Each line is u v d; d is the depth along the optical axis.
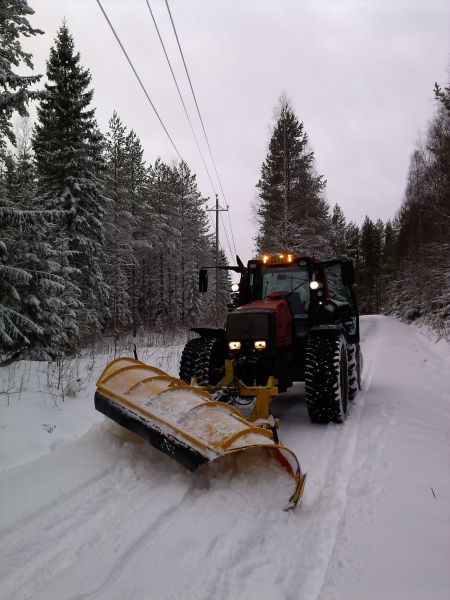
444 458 4.43
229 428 3.71
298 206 23.42
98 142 20.62
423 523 3.14
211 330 6.48
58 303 10.78
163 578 2.55
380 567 2.64
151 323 35.12
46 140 20.03
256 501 3.45
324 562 2.72
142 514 3.29
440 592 2.39
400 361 11.79
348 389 6.51
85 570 2.64
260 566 2.68
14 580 2.54
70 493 3.64
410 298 32.81
